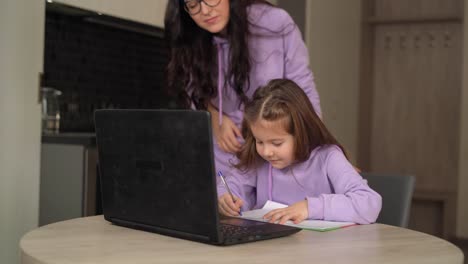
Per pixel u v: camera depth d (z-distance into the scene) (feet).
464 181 14.89
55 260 3.51
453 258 3.79
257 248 3.92
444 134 15.58
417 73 15.76
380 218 5.94
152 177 4.20
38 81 8.00
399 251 3.92
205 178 3.86
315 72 13.10
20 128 7.80
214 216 3.87
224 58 6.83
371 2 15.97
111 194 4.58
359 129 15.88
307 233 4.49
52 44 10.20
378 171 16.20
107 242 4.03
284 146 5.31
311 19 12.76
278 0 12.82
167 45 7.11
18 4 7.72
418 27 15.70
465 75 14.82
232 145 6.60
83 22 10.78
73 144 8.93
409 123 15.90
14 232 7.77
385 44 16.01
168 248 3.86
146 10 9.91
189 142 3.90
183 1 6.59
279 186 5.84
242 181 5.98
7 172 7.69
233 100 6.88
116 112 4.36
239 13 6.45
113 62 11.53
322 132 5.54
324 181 5.58
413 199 15.66
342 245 4.08
